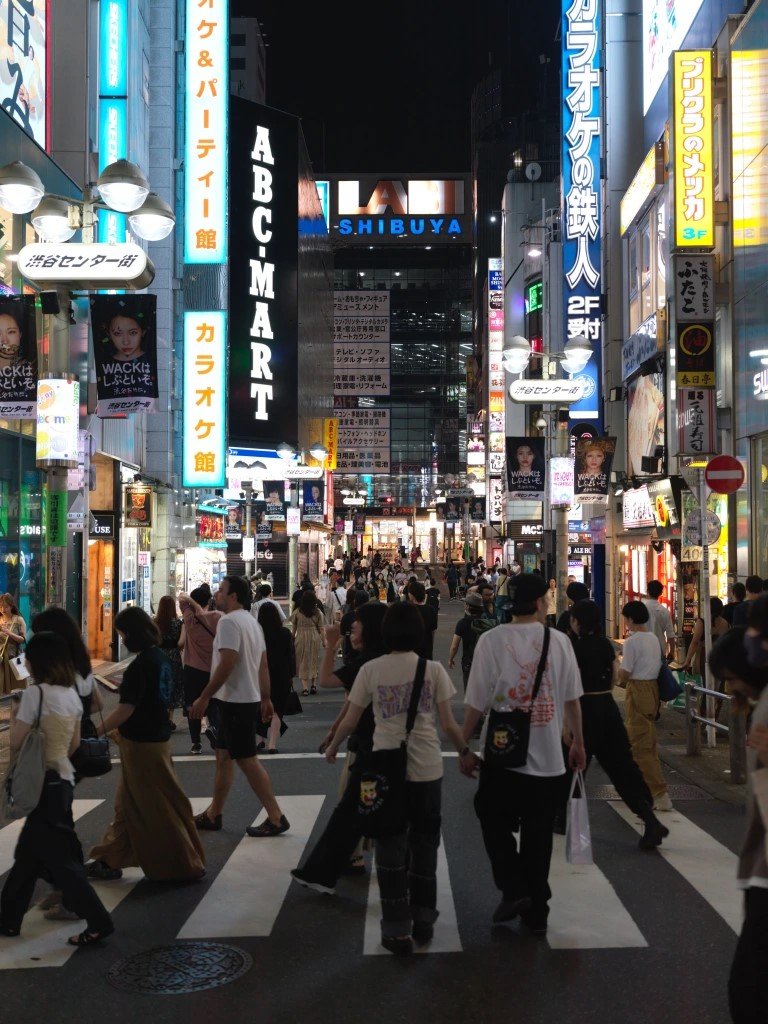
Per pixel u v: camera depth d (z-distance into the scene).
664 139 22.84
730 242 17.30
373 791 5.32
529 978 5.01
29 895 5.72
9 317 12.40
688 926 5.75
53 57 22.00
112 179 11.48
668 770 10.48
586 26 28.94
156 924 5.87
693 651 12.95
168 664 6.70
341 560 60.19
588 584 31.72
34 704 5.57
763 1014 3.32
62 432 11.76
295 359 41.09
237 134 39.59
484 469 74.75
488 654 5.62
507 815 5.66
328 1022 4.54
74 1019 4.61
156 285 28.27
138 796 6.59
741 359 16.47
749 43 16.25
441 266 109.62
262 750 11.73
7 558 16.64
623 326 27.19
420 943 5.49
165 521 27.89
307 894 6.42
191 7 30.30
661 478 21.31
